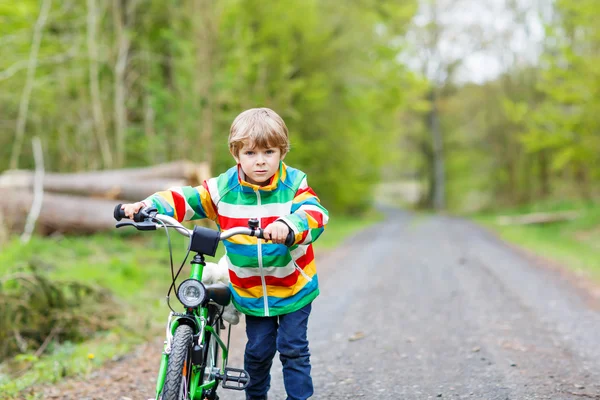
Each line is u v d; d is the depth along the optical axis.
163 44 17.09
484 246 13.55
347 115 24.39
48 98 14.94
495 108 34.94
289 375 2.83
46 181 10.55
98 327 5.50
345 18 22.23
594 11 16.39
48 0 13.69
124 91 15.94
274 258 2.73
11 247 8.66
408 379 4.00
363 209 34.94
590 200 23.38
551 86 18.64
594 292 7.32
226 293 2.79
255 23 18.62
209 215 2.86
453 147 43.44
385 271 9.48
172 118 14.42
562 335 5.07
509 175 35.81
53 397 3.77
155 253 9.39
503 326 5.45
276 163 2.70
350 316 6.11
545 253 11.79
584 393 3.55
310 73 21.41
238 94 15.40
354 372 4.21
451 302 6.69
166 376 2.38
